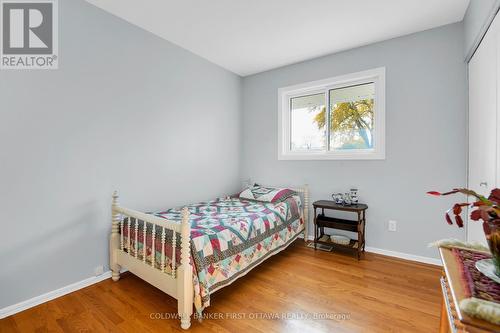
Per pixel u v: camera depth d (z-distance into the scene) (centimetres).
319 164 333
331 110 333
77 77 213
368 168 297
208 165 346
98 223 229
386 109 283
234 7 224
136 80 257
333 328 166
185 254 166
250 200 331
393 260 273
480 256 105
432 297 201
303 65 344
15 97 182
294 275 241
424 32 262
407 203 274
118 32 241
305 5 221
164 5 222
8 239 179
